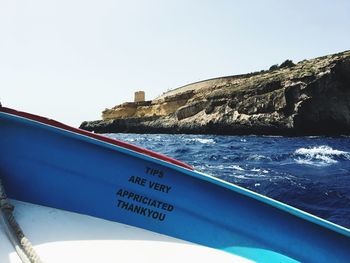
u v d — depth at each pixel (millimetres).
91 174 3254
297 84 39375
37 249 2535
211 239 3051
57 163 3227
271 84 44875
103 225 3043
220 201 3242
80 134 3238
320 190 8328
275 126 41250
